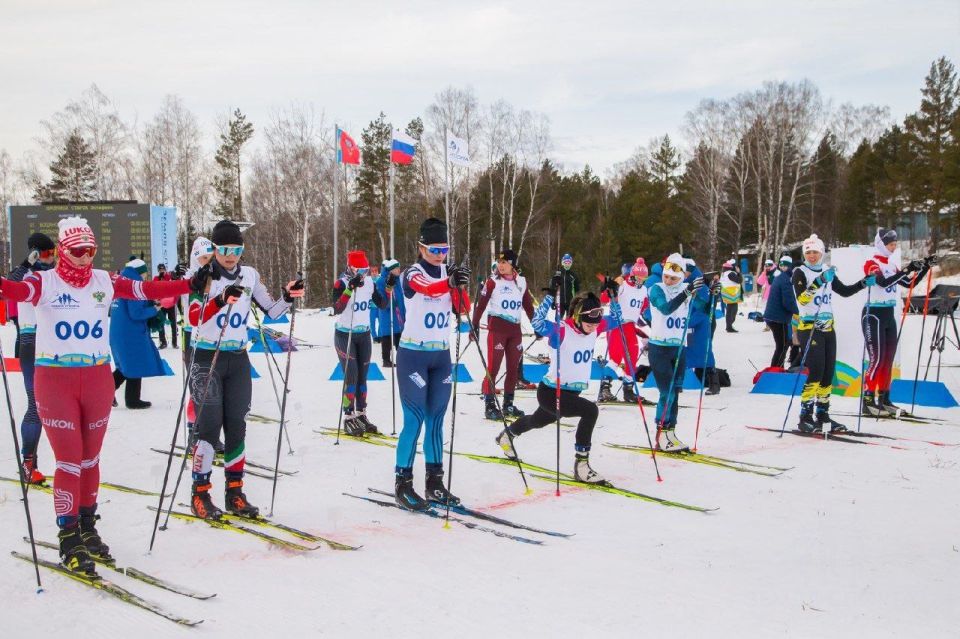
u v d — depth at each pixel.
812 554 3.75
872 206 40.41
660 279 7.98
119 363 7.94
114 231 22.31
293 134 36.88
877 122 45.38
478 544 3.96
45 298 3.54
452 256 38.69
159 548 3.87
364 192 40.22
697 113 40.25
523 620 3.00
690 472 5.49
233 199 40.59
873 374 7.46
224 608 3.12
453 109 37.00
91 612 3.09
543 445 6.43
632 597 3.23
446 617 3.03
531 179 40.00
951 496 4.75
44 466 5.59
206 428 4.35
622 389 9.23
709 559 3.70
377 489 5.02
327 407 8.28
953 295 8.27
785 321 9.54
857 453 6.00
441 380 4.73
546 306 5.39
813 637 2.83
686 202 41.19
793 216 42.50
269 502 4.74
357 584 3.39
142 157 37.09
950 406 8.01
